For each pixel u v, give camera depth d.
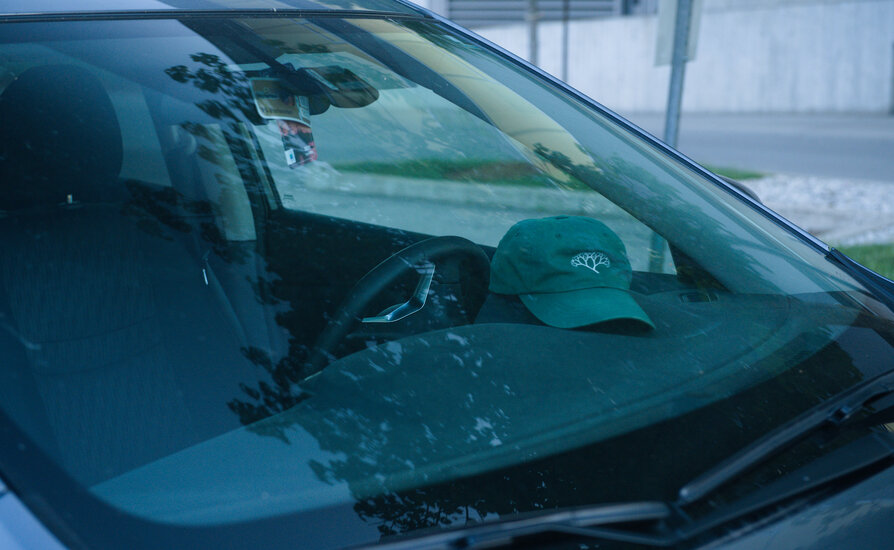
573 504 1.11
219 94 1.66
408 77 1.89
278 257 1.59
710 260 1.68
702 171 1.96
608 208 1.78
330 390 1.32
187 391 1.28
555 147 1.90
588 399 1.32
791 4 22.64
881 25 21.12
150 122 1.57
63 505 1.00
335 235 1.68
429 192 1.81
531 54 13.25
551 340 1.48
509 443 1.22
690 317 1.55
